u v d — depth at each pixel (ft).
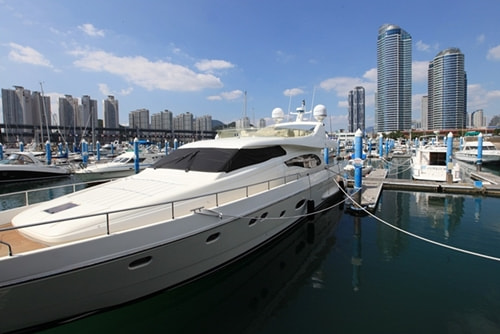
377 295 16.67
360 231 27.66
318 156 32.42
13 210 17.63
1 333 11.25
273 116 40.57
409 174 71.61
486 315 14.61
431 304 15.66
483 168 80.18
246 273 20.01
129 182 20.38
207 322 15.07
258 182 22.07
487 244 24.00
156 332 14.37
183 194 17.38
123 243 13.14
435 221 30.48
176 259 15.28
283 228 24.23
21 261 10.91
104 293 13.17
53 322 12.31
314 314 15.14
